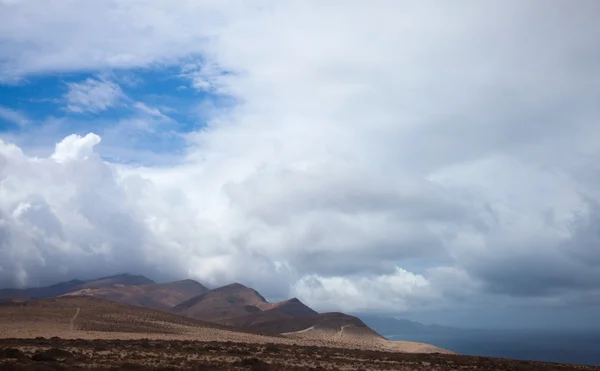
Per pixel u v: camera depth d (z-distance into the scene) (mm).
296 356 84188
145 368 52719
